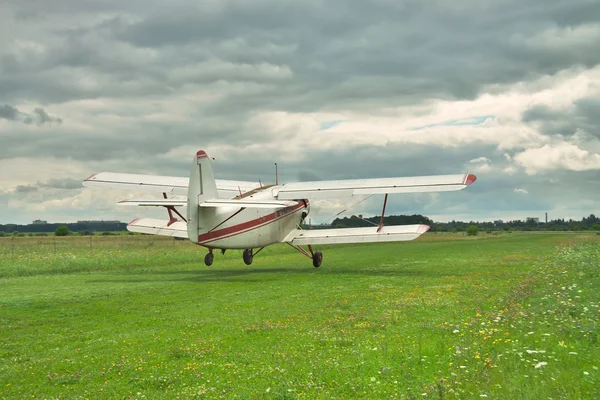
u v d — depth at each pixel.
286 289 15.58
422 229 21.19
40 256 28.39
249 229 20.44
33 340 9.29
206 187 19.05
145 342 8.91
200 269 23.58
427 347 7.66
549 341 7.39
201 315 11.50
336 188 21.11
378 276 18.47
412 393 5.66
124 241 52.47
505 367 6.27
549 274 16.39
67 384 6.69
